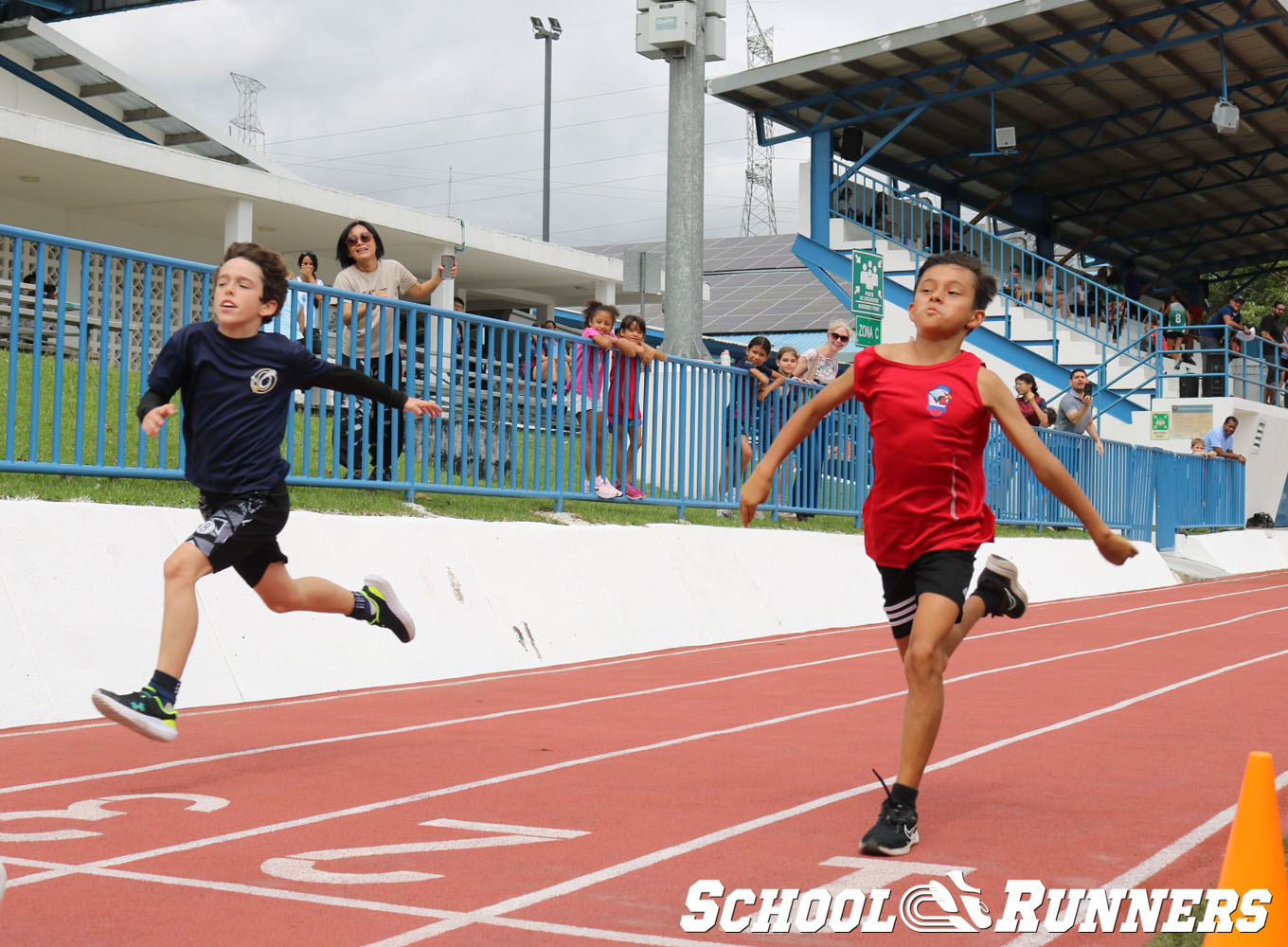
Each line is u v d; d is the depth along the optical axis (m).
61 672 6.90
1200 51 25.06
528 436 10.99
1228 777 5.74
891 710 7.63
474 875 4.02
